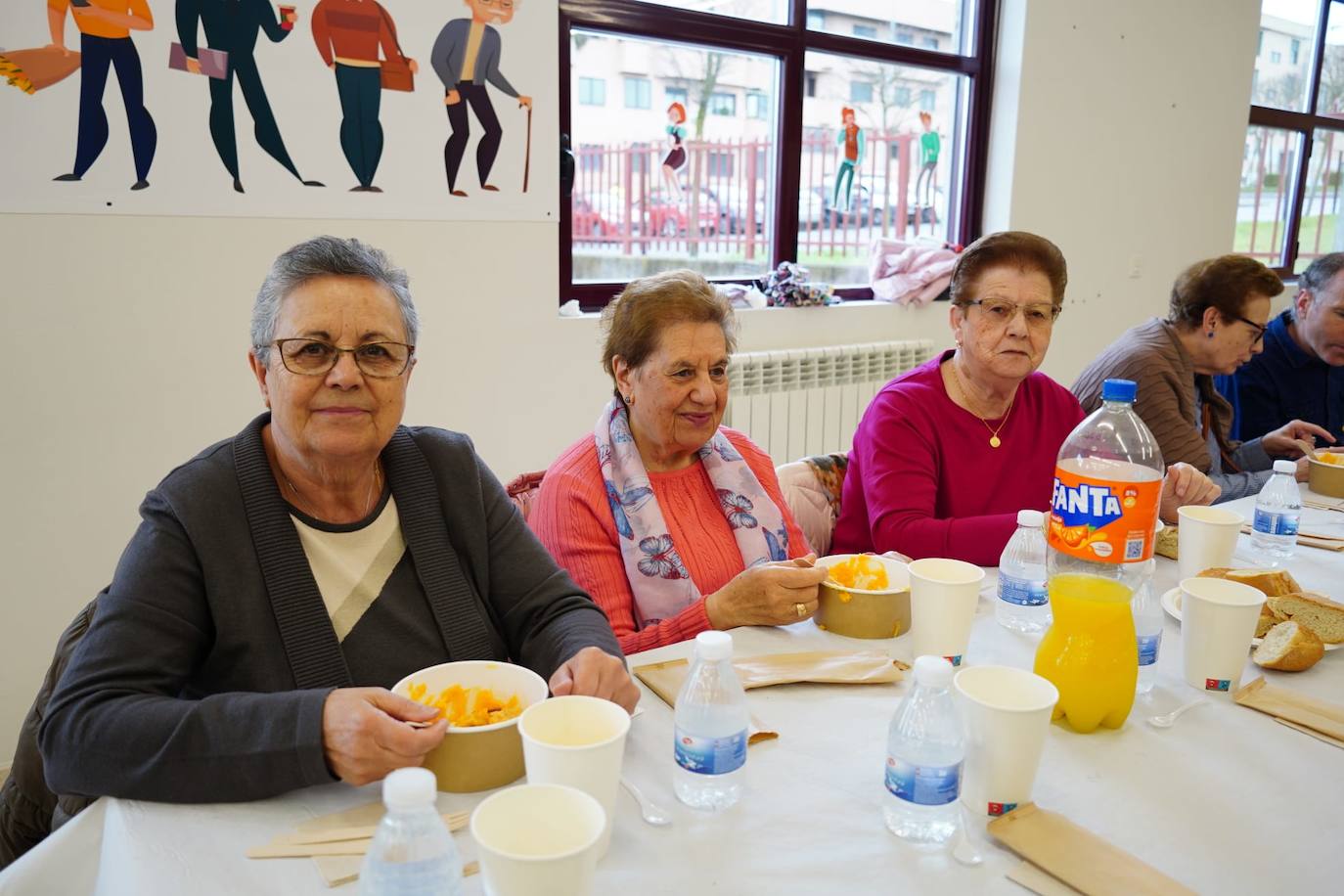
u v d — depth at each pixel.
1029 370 1.70
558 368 2.79
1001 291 1.66
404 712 0.82
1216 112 4.53
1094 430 1.46
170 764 0.80
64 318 2.03
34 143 1.93
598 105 2.92
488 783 0.81
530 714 0.78
